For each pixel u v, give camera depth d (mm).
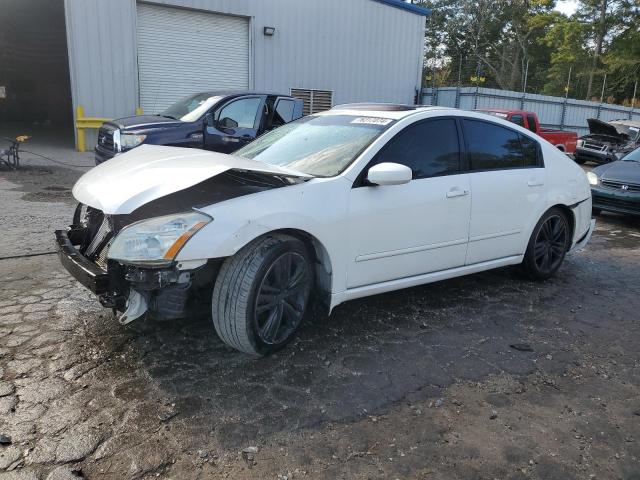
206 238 3061
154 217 3182
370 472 2533
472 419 2992
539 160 5168
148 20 15570
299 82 18703
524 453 2723
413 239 4086
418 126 4215
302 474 2498
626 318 4582
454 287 5121
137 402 2973
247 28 17328
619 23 41312
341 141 4125
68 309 4129
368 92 20500
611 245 7398
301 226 3414
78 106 14773
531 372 3559
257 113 9375
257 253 3264
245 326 3254
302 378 3312
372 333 4000
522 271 5359
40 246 5797
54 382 3127
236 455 2600
